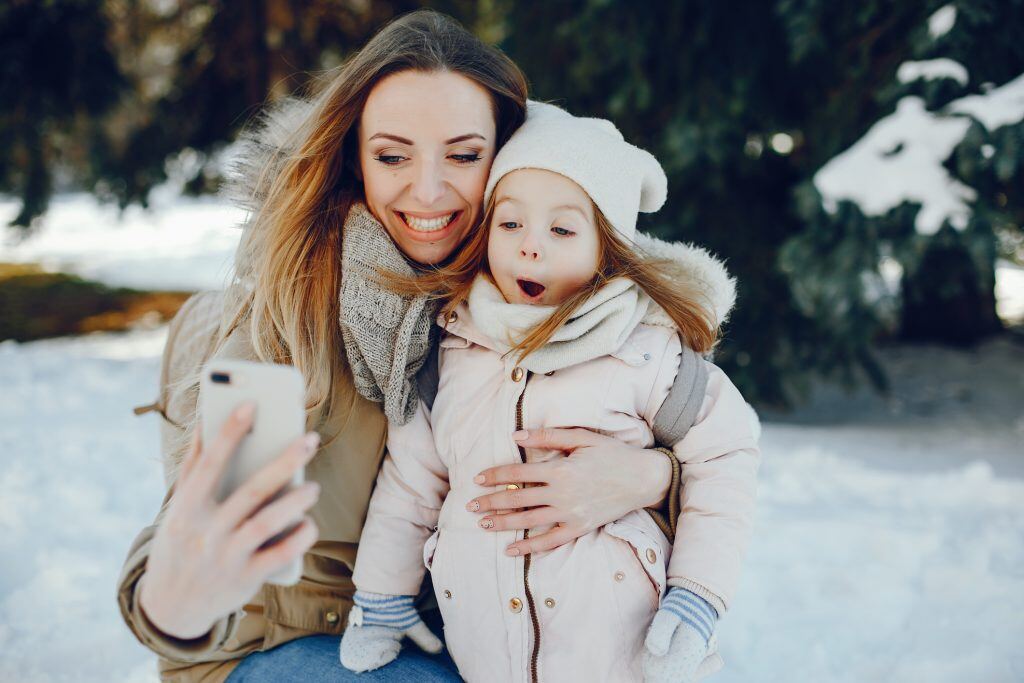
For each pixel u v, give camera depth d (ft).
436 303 5.32
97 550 10.89
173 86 29.27
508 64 5.34
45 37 26.35
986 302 29.78
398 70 4.99
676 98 19.29
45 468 13.85
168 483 4.94
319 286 4.97
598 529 4.90
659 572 4.79
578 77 19.54
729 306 5.66
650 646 4.47
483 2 26.21
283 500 3.27
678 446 5.17
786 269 17.03
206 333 5.68
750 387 19.67
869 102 18.37
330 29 28.22
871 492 13.62
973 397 23.54
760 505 12.96
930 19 15.64
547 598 4.72
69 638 8.77
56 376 21.17
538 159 5.04
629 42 18.21
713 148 18.21
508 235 5.15
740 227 20.11
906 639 8.96
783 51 18.79
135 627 3.66
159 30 30.12
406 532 5.10
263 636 5.06
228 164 5.79
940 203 15.74
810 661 8.55
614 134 5.58
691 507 4.97
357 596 5.01
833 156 18.48
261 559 3.31
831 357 19.85
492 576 4.79
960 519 12.30
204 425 3.47
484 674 4.78
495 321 5.06
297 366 4.84
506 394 5.06
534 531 4.88
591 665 4.66
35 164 28.45
